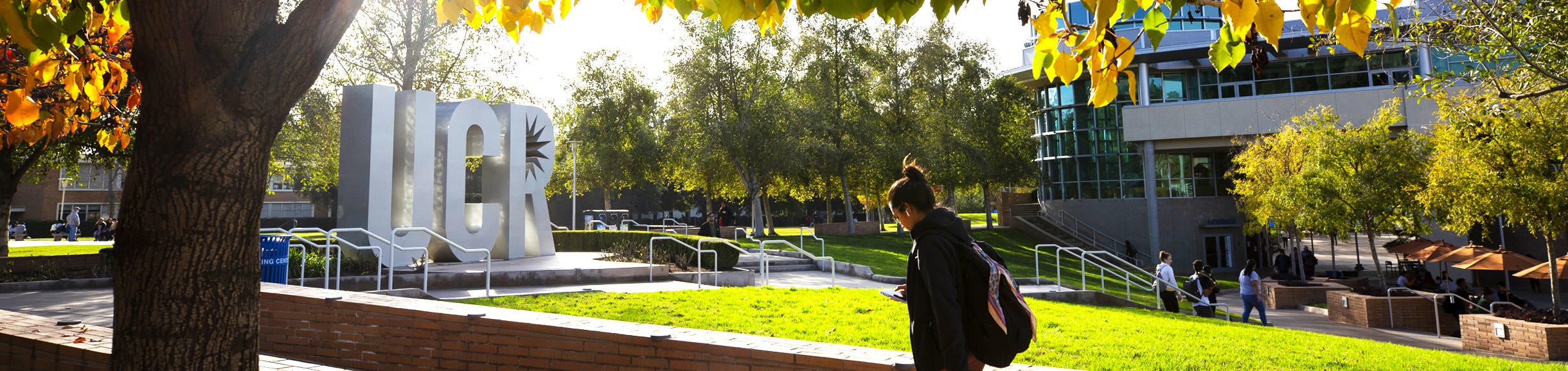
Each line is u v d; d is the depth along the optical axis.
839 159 36.34
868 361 4.09
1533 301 25.00
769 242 27.94
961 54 40.03
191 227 2.72
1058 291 16.66
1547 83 10.39
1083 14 34.59
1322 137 23.44
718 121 35.47
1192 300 15.66
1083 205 40.84
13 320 5.51
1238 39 2.54
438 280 12.74
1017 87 40.97
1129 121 36.06
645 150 39.56
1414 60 31.83
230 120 2.77
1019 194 53.75
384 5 29.02
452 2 2.86
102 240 39.03
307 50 2.89
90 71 4.37
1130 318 11.55
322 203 57.38
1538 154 13.79
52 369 4.76
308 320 6.28
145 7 2.68
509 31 3.44
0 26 2.94
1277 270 31.27
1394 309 18.12
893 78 39.78
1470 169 15.30
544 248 19.08
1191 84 38.19
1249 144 29.86
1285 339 9.86
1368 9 2.11
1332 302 19.80
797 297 11.38
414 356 5.76
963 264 2.64
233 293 2.84
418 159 15.30
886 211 66.62
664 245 17.14
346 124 14.63
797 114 35.25
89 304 9.62
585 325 5.21
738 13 2.57
